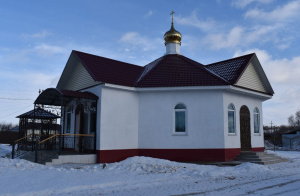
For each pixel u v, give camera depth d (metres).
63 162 12.03
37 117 18.05
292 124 86.12
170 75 14.91
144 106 14.68
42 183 7.31
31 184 7.17
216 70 16.58
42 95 14.11
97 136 13.10
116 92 13.90
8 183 7.25
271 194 6.89
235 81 13.77
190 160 13.80
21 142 17.00
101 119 13.08
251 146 15.96
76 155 12.43
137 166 10.38
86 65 14.11
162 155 14.09
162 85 14.16
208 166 11.33
